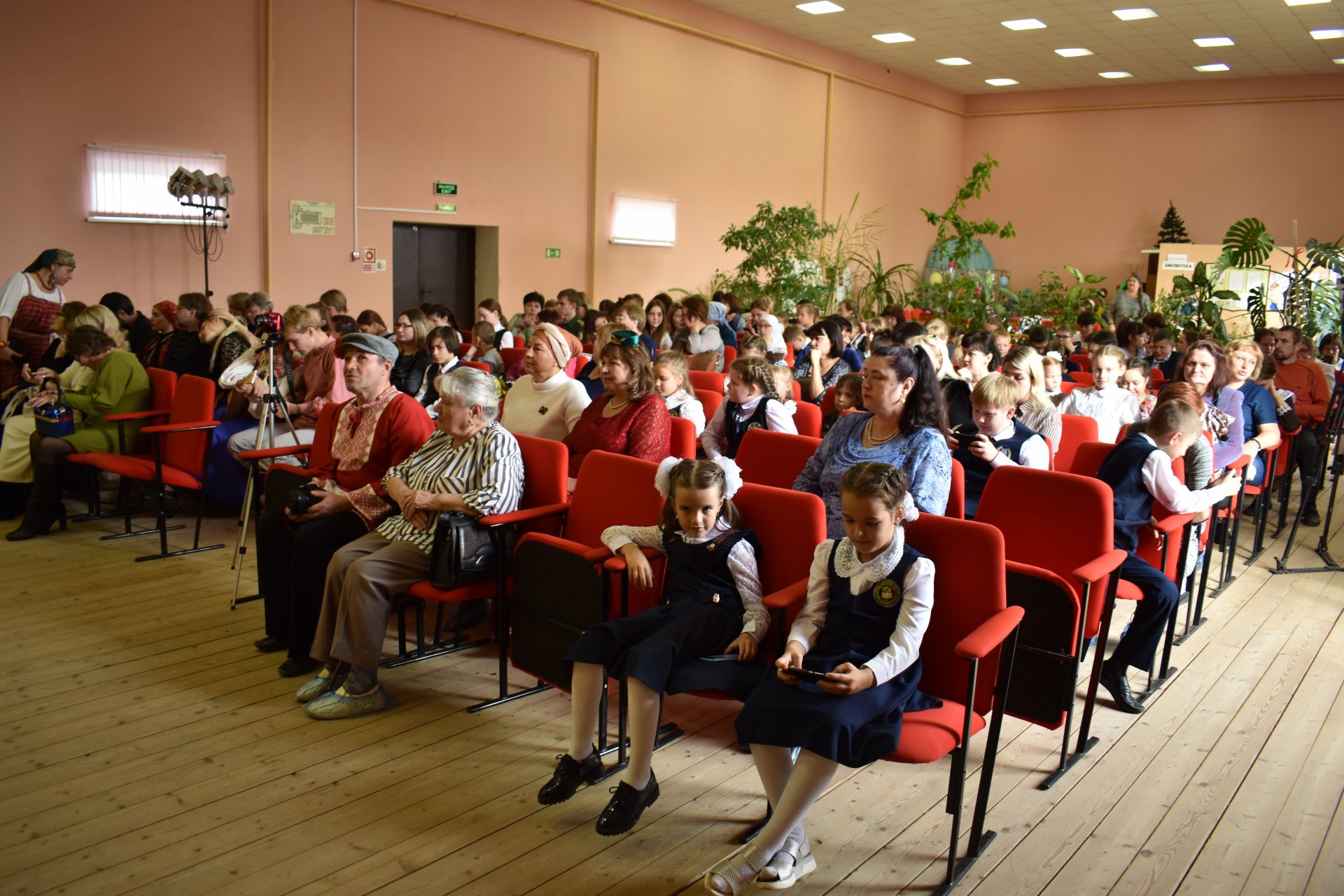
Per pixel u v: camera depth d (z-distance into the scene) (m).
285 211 8.11
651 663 2.35
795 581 2.59
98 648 3.47
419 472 3.24
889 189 14.88
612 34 10.38
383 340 3.54
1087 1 10.73
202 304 5.90
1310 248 10.38
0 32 6.54
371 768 2.71
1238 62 13.33
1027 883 2.26
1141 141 15.20
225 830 2.39
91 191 7.02
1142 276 15.39
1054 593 2.48
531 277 10.03
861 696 2.14
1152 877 2.29
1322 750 2.94
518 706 3.11
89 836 2.35
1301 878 2.30
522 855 2.32
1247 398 4.83
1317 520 5.91
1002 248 16.38
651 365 4.03
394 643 3.61
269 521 3.44
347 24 8.28
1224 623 4.05
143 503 5.39
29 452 4.91
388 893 2.16
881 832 2.46
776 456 3.61
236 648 3.52
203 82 7.52
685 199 11.54
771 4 11.10
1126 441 3.31
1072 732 3.04
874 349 2.81
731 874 2.13
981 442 3.14
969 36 12.41
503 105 9.51
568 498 3.27
